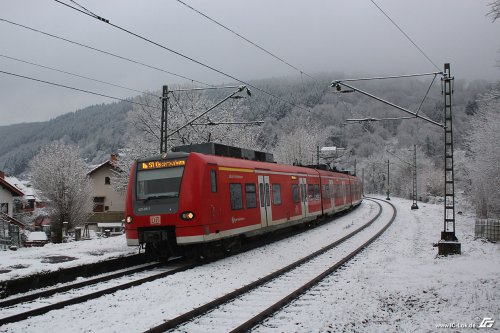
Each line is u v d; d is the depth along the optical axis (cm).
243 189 1572
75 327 730
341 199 3216
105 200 5600
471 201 4184
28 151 18588
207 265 1329
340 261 1320
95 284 1086
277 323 752
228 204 1456
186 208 1312
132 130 4669
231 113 4256
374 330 691
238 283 1056
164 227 1359
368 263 1332
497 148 2767
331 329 701
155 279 1153
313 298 918
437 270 1153
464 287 957
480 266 1191
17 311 837
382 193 10106
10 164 18400
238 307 852
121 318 788
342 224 2670
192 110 4034
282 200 1919
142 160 1423
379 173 10150
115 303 881
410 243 1811
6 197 4219
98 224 4697
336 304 856
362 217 3219
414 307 833
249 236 1611
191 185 1327
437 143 11162
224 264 1336
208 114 4009
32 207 5872
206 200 1342
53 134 19950
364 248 1670
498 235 1919
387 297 907
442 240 1528
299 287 980
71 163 4400
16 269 1104
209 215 1348
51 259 1287
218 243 1425
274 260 1398
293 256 1475
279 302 851
